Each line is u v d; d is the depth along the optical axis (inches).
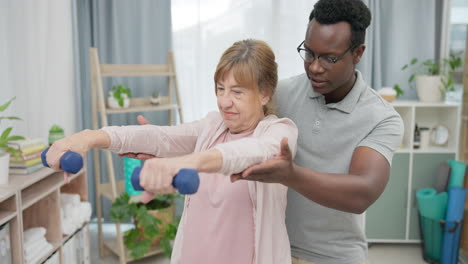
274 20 126.3
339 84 41.1
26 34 110.0
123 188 118.8
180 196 113.5
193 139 43.0
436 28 127.9
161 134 40.8
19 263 72.9
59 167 33.0
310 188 30.5
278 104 48.8
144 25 122.9
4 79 105.7
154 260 110.7
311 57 40.5
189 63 127.8
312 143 45.4
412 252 117.3
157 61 125.7
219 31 126.8
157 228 101.3
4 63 105.6
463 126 112.7
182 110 125.7
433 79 116.9
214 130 41.6
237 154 28.2
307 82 47.3
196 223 41.5
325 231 46.5
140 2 122.4
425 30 124.5
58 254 87.4
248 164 28.9
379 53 122.7
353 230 46.6
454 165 106.4
